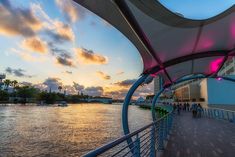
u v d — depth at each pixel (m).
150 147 6.14
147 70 7.09
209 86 37.72
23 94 193.88
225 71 55.66
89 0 3.82
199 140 9.91
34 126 46.91
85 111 113.44
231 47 7.32
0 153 24.05
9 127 44.81
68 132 38.41
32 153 24.34
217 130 13.50
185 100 57.25
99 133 37.00
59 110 116.94
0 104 163.62
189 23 4.96
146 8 4.00
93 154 2.15
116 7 3.79
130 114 83.06
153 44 5.73
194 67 10.70
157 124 7.41
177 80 13.43
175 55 7.10
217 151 7.76
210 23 5.23
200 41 6.46
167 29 5.08
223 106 35.66
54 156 23.14
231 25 5.62
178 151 7.69
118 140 2.88
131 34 5.17
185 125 16.30
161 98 93.62
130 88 6.95
